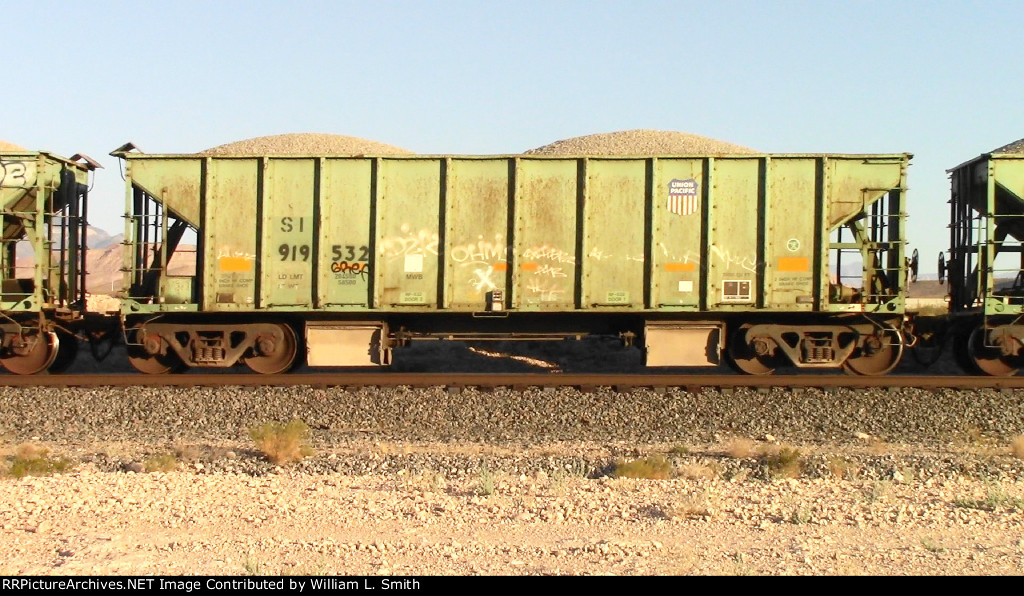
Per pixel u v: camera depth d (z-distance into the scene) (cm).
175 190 1789
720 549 775
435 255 1781
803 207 1764
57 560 745
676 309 1766
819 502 952
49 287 1836
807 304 1762
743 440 1299
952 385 1625
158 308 1775
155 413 1483
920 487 1042
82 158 1959
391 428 1415
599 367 2112
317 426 1434
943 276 1980
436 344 2292
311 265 1783
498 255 1775
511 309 1769
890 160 1762
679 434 1370
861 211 1759
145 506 923
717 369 2052
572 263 1770
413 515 891
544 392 1577
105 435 1366
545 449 1270
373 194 1777
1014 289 1886
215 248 1784
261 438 1231
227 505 930
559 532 834
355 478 1084
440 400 1540
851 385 1631
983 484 1059
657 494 992
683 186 1767
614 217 1770
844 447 1291
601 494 985
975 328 1806
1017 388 1623
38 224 1805
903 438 1356
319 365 1803
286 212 1784
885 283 1797
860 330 1789
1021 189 1797
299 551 766
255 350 1816
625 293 1772
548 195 1770
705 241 1759
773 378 1670
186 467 1158
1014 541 807
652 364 1795
